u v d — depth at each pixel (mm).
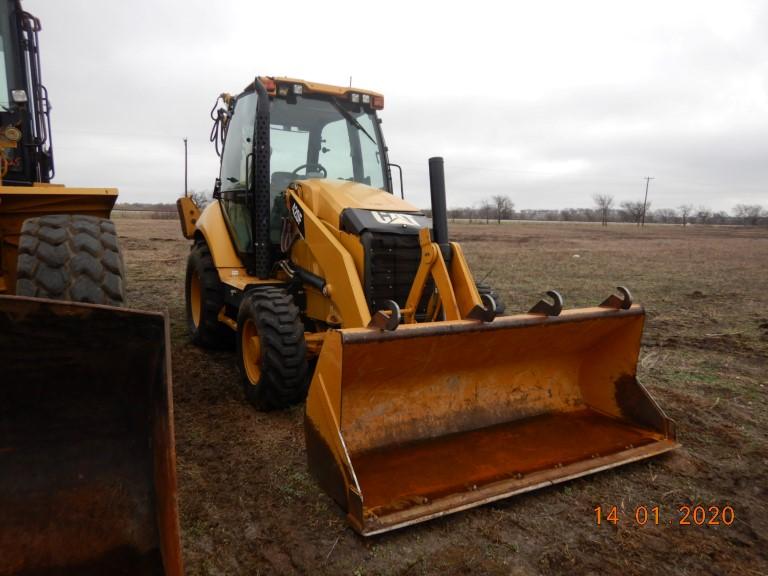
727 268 16297
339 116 5309
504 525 2881
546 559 2621
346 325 3980
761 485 3369
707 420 4336
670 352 6379
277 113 5020
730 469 3553
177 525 1811
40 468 1992
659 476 3434
